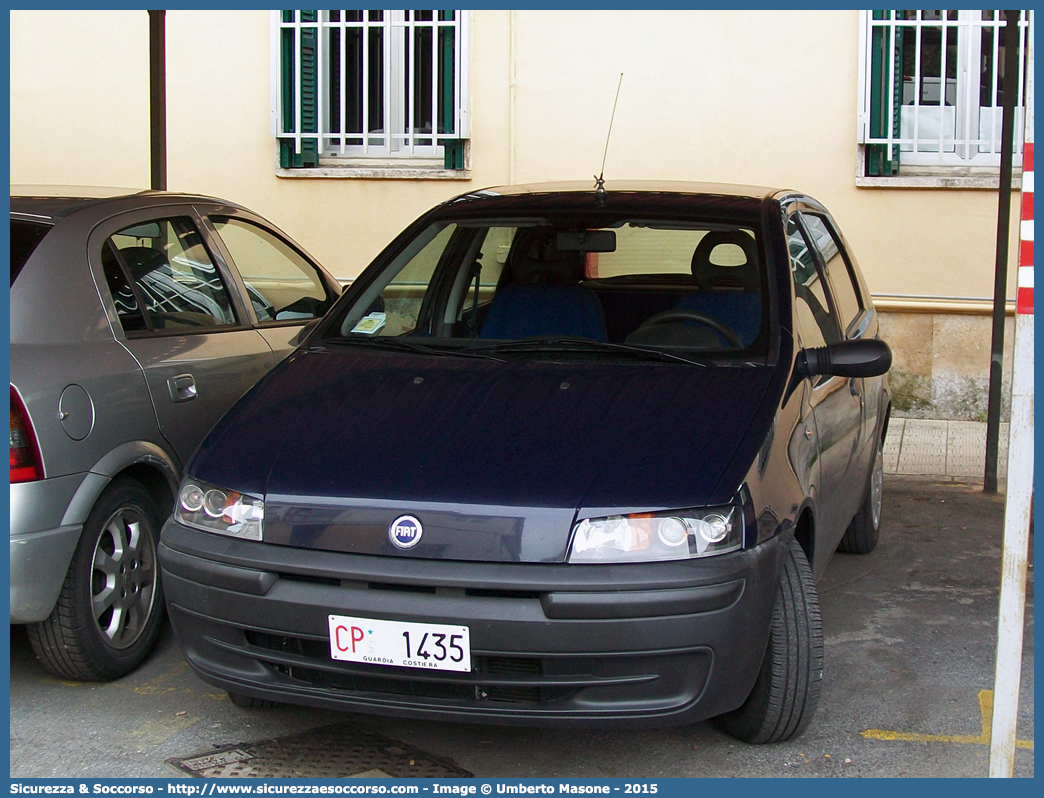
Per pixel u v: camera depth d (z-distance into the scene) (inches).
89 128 351.3
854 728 142.3
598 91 333.7
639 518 116.0
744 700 123.3
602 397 136.9
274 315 198.4
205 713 144.8
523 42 334.6
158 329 167.2
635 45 330.6
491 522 116.3
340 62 343.6
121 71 347.9
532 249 167.8
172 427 161.9
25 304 147.3
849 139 326.0
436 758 133.1
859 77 321.1
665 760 132.7
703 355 147.3
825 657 165.8
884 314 331.3
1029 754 136.6
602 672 115.6
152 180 244.8
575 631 113.4
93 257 160.2
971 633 175.8
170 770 129.6
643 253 164.1
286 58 342.6
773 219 164.9
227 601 122.4
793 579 130.3
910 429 323.0
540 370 145.7
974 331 327.3
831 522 161.0
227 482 127.4
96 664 149.6
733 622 116.3
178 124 348.5
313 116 346.0
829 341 166.2
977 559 214.1
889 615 183.8
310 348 160.7
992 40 323.9
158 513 163.0
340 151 350.0
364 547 118.2
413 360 152.5
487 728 140.9
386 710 119.6
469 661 114.7
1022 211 103.2
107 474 147.9
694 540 116.1
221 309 184.4
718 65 328.2
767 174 330.3
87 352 151.0
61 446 141.7
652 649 114.0
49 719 142.7
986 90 326.0
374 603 116.2
